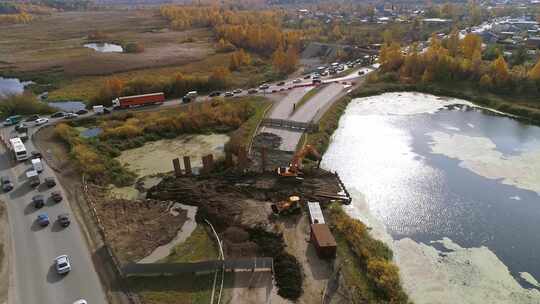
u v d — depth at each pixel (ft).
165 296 131.85
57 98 363.56
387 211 192.75
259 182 209.87
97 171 213.66
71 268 141.90
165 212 183.01
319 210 181.37
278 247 159.53
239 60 485.15
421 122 311.68
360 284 143.64
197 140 273.33
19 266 142.51
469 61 395.75
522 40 540.93
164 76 406.82
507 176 224.12
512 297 142.51
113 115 304.91
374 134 287.89
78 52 574.56
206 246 159.94
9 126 280.72
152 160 244.83
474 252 164.86
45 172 212.02
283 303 133.49
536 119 310.24
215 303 130.72
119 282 136.98
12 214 173.27
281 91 374.02
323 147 258.98
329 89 383.04
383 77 418.92
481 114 329.93
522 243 170.30
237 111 303.68
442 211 192.65
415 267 156.25
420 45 576.20
